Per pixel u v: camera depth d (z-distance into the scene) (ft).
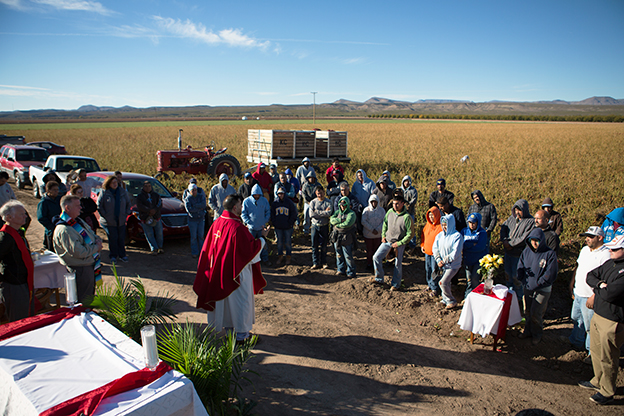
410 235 20.49
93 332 9.80
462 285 22.44
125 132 167.84
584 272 15.35
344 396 12.66
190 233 26.30
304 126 215.51
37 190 44.75
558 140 116.16
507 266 20.18
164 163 50.62
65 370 8.13
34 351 8.85
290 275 23.99
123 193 24.47
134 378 7.71
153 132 165.17
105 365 8.39
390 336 17.04
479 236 18.83
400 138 126.11
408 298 20.59
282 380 13.35
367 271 24.14
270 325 17.56
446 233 18.66
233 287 14.33
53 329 9.89
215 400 10.55
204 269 14.78
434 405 12.46
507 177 52.60
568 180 50.11
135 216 27.78
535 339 16.58
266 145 49.37
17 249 12.95
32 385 7.54
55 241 14.21
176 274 23.35
